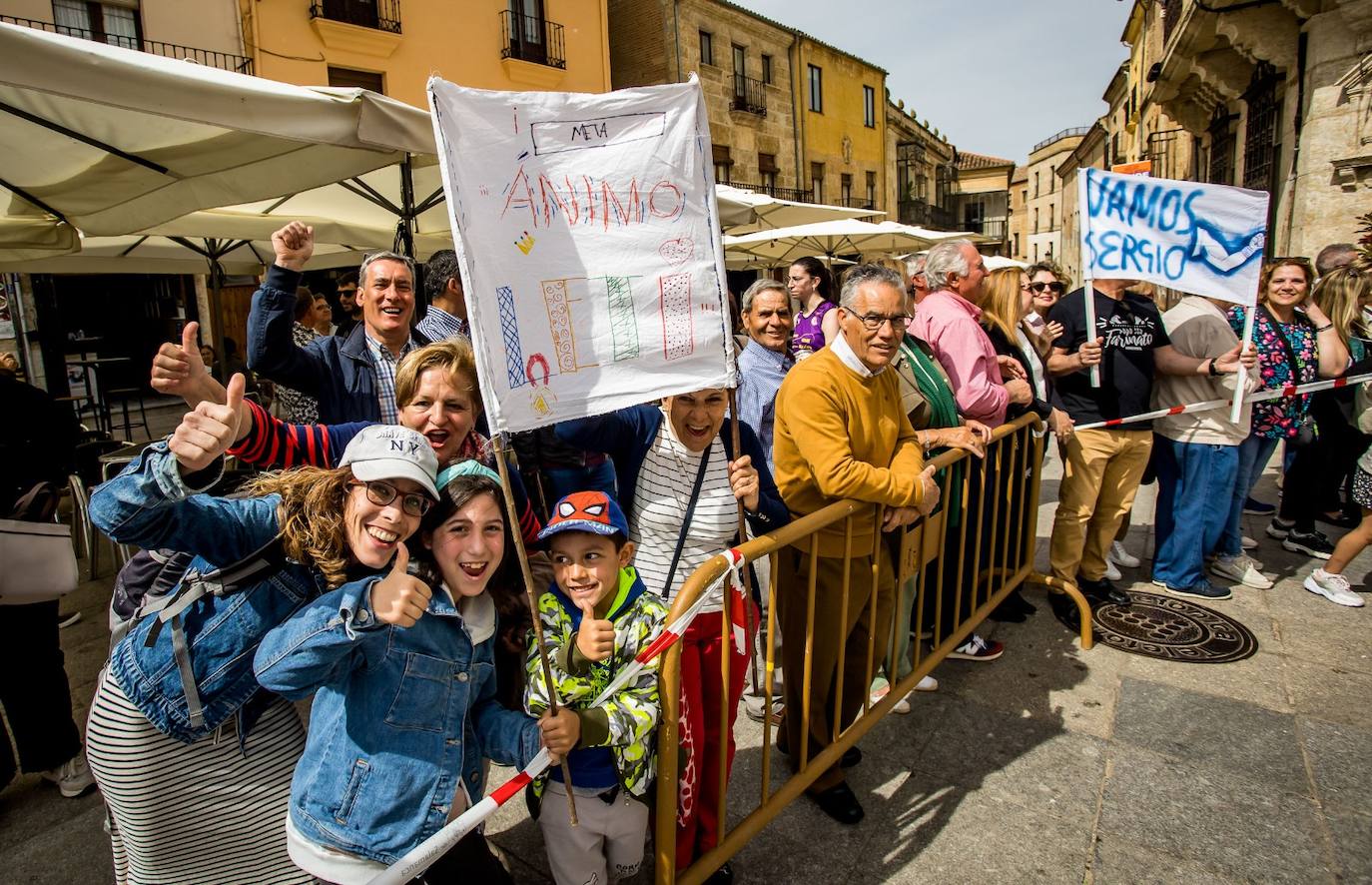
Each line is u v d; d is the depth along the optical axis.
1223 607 4.10
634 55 19.83
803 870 2.35
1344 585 4.10
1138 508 6.05
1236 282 3.82
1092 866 2.33
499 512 1.64
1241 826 2.47
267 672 1.40
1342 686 3.26
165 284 13.59
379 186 5.27
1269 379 4.47
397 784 1.53
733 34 21.11
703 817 2.11
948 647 3.19
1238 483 4.40
